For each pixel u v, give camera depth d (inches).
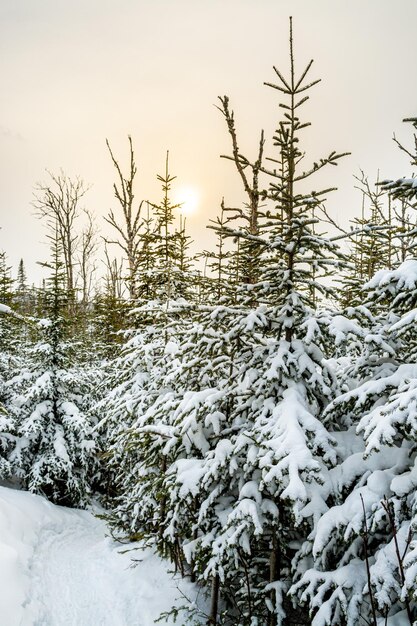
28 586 328.2
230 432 259.0
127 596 329.1
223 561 236.8
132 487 462.0
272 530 235.3
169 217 446.9
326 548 195.0
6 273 584.4
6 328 600.4
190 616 275.1
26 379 588.4
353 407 208.5
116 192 488.4
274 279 250.7
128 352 472.7
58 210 1026.7
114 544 445.4
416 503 159.8
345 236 222.1
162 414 295.9
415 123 171.9
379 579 161.3
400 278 179.3
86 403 630.5
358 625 164.7
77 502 599.8
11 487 604.4
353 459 207.6
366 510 176.7
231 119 221.8
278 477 185.2
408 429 158.7
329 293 239.5
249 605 226.8
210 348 249.9
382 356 243.1
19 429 554.9
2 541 361.4
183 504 259.3
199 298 436.8
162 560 367.2
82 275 1208.8
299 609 253.0
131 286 496.1
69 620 308.8
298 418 210.5
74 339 665.6
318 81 222.5
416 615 162.9
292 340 248.8
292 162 233.8
